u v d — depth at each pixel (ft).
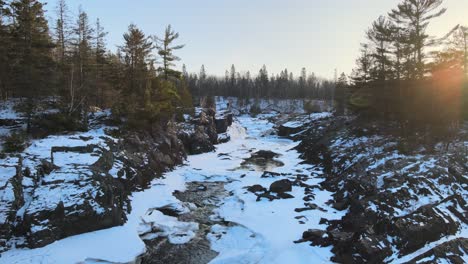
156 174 92.79
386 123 119.44
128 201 65.82
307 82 491.31
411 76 99.76
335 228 57.93
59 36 130.93
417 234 49.96
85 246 49.37
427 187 62.18
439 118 91.15
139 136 100.58
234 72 456.04
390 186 63.10
